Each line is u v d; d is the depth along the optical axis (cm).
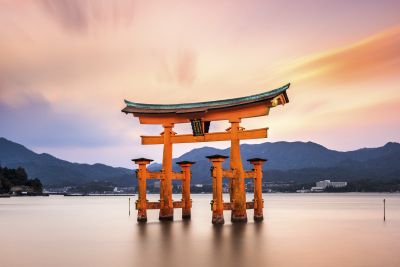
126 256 2570
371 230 4094
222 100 4200
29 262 2408
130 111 4425
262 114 3934
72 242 3241
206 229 3847
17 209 9706
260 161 4603
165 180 4525
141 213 4500
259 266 2252
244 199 4262
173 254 2623
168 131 4453
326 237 3453
